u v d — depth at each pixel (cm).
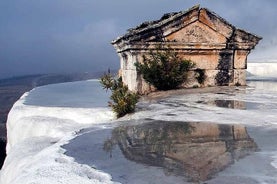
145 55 1066
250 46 1201
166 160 397
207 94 986
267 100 846
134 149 453
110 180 336
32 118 777
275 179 322
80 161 406
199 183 318
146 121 641
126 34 1050
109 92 1306
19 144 598
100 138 529
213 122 601
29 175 361
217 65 1179
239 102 817
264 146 441
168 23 1070
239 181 320
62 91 1396
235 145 450
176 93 1027
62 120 755
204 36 1133
